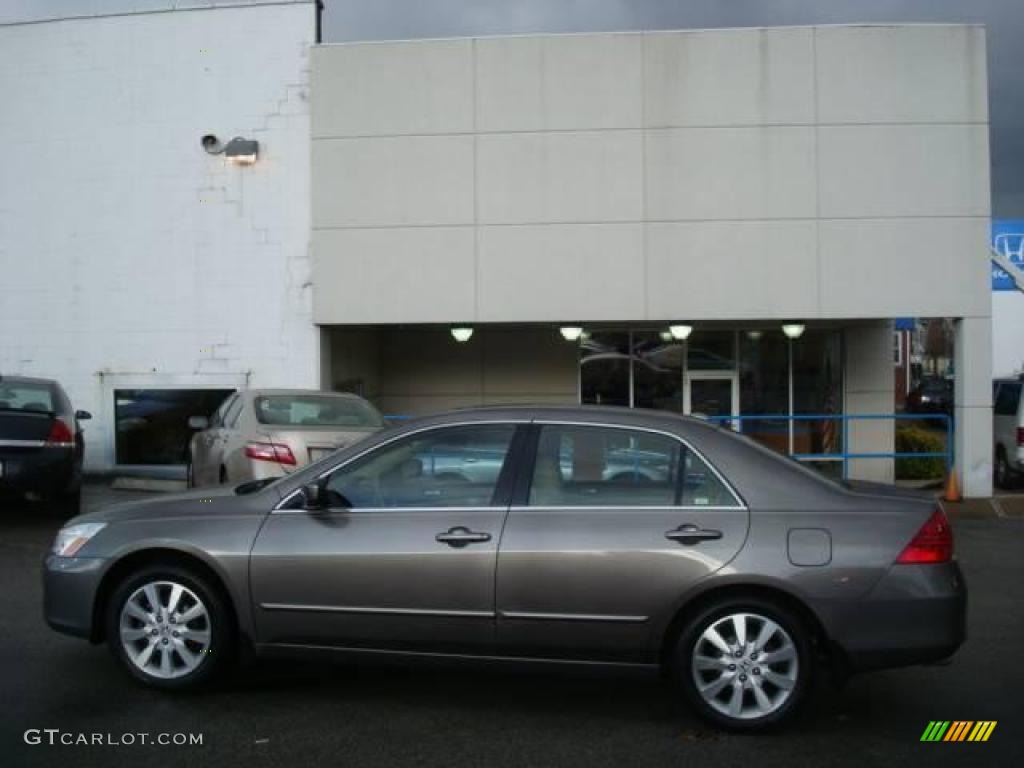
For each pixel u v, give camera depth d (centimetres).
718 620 475
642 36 1337
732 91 1330
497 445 513
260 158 1409
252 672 572
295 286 1406
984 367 1318
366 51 1376
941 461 1593
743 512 484
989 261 1317
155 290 1438
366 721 493
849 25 1318
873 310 1323
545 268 1351
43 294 1458
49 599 536
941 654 470
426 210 1367
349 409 1031
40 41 1452
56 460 1031
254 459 927
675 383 1683
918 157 1316
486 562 486
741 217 1330
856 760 448
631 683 560
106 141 1443
